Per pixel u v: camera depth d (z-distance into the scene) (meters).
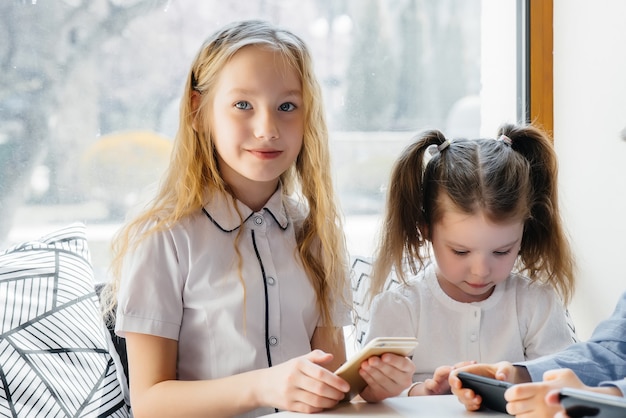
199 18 1.86
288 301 1.33
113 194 1.85
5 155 1.79
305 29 1.92
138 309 1.27
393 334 1.43
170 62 1.86
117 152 1.85
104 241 1.86
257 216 1.35
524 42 1.93
